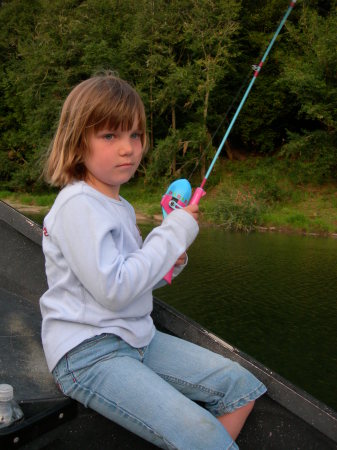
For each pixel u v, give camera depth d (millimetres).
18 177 25172
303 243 14352
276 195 20766
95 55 23250
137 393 1211
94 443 1392
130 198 22656
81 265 1234
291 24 21953
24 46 26672
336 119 20734
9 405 1139
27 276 2137
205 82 22391
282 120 24984
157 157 22672
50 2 26703
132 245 1398
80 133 1331
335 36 20031
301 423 1507
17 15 29219
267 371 1559
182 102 24547
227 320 6672
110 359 1265
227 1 21984
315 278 9242
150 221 18125
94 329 1273
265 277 9188
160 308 1742
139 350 1367
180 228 1371
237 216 17438
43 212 20234
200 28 22422
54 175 1399
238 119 24156
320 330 6363
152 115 24250
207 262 10539
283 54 22891
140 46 23484
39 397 1251
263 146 24125
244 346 5793
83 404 1283
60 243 1276
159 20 23109
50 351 1291
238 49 24203
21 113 26906
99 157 1341
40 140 24109
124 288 1234
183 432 1185
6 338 1631
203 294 7852
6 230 2174
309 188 21219
